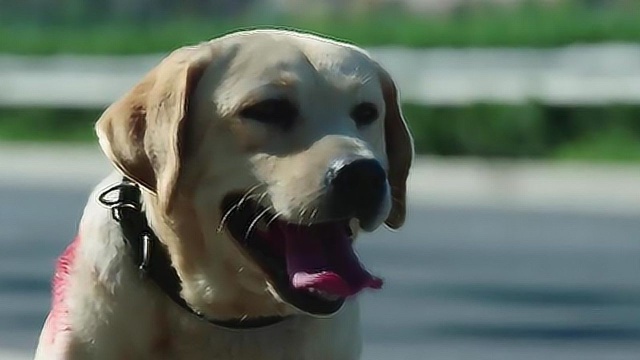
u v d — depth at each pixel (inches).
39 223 840.9
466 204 954.7
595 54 1408.7
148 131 265.4
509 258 711.1
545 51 1454.2
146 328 266.8
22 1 2583.7
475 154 1105.4
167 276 266.2
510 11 1934.1
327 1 2647.6
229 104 263.1
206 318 267.3
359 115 272.4
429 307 573.9
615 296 601.9
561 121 1110.4
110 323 265.7
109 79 1349.7
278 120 263.9
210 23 2068.2
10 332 509.0
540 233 810.2
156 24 2374.5
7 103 1350.9
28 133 1322.6
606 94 1111.6
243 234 262.7
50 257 697.6
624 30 1508.4
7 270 655.1
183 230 263.7
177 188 262.2
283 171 260.7
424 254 723.4
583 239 784.9
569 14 1734.7
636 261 702.5
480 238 787.4
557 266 685.3
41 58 1695.4
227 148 263.1
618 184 967.0
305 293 258.4
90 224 271.6
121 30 2084.2
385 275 655.1
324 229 265.4
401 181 288.4
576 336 519.8
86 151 1222.3
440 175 1016.2
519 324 541.3
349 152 259.8
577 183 973.8
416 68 1396.4
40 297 584.1
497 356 485.1
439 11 2356.1
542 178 988.6
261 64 265.4
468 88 1147.9
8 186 1063.6
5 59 1701.5
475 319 550.3
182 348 268.8
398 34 1601.9
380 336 516.7
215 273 264.2
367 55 280.2
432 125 1117.7
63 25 2437.3
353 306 279.7
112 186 275.0
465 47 1529.3
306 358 272.8
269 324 269.7
